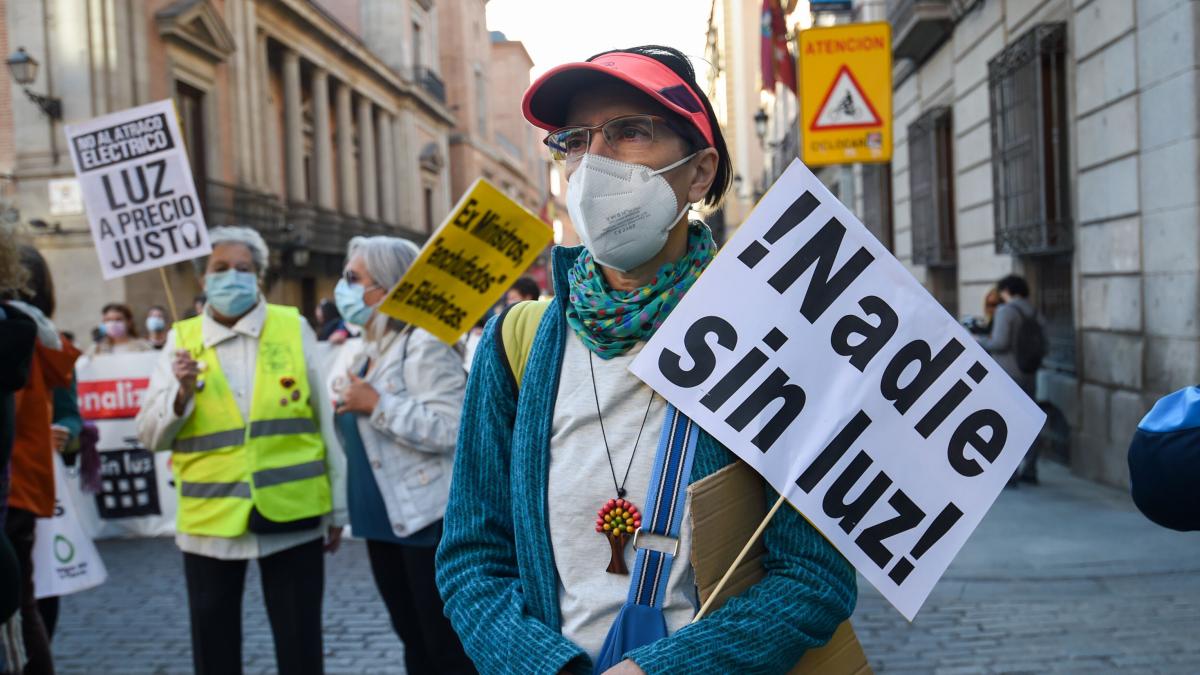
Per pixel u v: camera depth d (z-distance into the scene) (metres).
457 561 1.61
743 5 33.78
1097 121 7.55
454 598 1.58
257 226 21.58
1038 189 8.48
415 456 3.50
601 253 1.56
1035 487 7.71
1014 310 7.80
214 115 20.30
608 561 1.50
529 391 1.59
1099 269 7.66
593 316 1.57
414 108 37.22
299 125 25.95
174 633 5.10
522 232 3.44
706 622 1.40
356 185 32.47
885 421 1.56
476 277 3.46
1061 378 8.59
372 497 3.58
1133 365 7.10
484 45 52.69
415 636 3.72
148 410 3.51
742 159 33.78
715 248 1.71
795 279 1.58
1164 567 5.33
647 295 1.56
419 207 38.19
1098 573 5.30
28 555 3.26
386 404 3.41
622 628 1.44
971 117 10.39
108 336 9.30
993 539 6.10
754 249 1.58
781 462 1.50
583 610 1.49
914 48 11.91
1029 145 8.62
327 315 11.97
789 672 1.51
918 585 1.53
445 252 3.37
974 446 1.59
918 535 1.55
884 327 1.59
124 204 3.84
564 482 1.53
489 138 53.34
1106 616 4.61
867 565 1.51
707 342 1.52
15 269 2.71
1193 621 4.47
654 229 1.56
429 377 3.55
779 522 1.50
